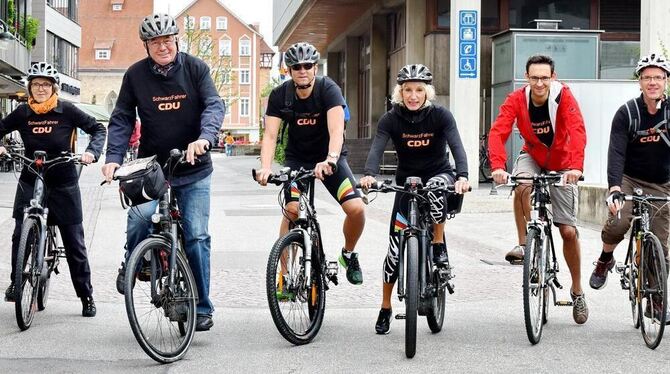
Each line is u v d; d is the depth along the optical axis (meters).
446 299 8.74
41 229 7.30
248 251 12.11
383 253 11.95
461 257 11.59
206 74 6.64
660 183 7.29
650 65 6.83
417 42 31.14
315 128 7.25
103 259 11.34
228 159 54.84
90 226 14.89
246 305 8.38
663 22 22.64
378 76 39.34
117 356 6.30
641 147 7.14
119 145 6.61
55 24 53.44
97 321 7.57
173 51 6.57
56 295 8.80
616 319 7.76
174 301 6.18
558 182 6.87
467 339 6.93
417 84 6.75
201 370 5.93
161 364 6.09
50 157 7.55
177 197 6.76
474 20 24.47
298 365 6.07
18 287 6.91
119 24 99.88
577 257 7.41
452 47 24.75
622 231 7.38
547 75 7.11
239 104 120.81
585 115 20.92
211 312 7.00
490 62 30.11
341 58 52.75
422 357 6.31
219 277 9.95
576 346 6.68
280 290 6.61
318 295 6.91
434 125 6.84
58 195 7.54
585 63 26.59
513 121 7.39
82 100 99.12
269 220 16.06
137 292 6.12
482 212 17.45
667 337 7.03
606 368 6.00
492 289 9.30
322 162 6.91
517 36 26.36
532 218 6.84
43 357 6.25
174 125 6.65
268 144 7.14
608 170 6.96
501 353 6.44
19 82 30.27
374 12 38.66
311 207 6.94
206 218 6.79
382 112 39.38
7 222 15.05
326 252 11.97
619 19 30.56
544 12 30.27
